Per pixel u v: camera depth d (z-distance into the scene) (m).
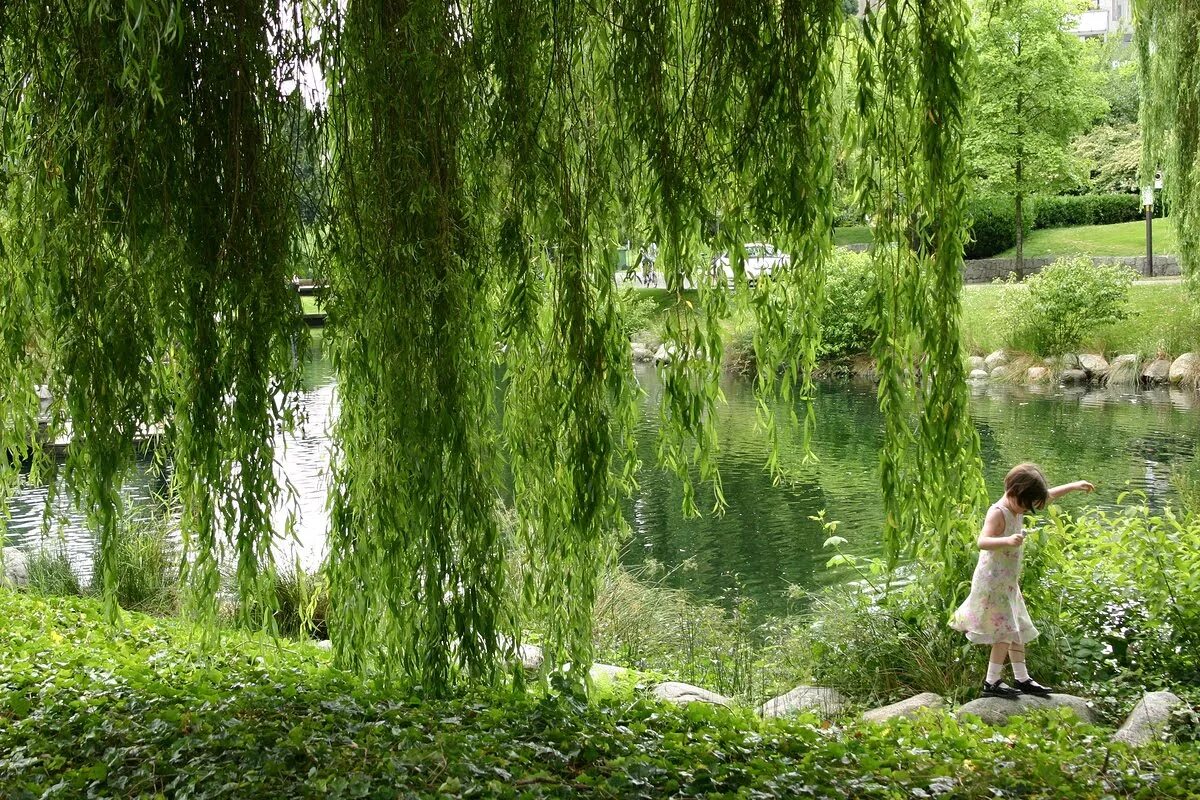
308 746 4.05
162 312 4.33
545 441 4.86
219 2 4.34
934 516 4.86
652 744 4.52
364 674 5.24
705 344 4.82
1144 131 12.30
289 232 4.57
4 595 7.58
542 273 4.88
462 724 4.58
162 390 4.64
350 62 4.54
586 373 4.66
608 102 4.72
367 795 3.62
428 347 4.59
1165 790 4.09
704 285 4.78
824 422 20.19
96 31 4.13
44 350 4.80
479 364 4.92
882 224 4.70
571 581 4.96
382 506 4.73
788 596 9.71
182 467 4.74
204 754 3.97
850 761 4.42
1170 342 22.31
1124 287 23.41
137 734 4.26
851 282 26.55
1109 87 39.00
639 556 11.26
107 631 6.56
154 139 4.24
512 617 5.07
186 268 4.37
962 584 6.25
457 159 4.65
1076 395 21.42
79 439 4.41
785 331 4.84
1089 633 6.34
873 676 6.34
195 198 4.41
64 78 4.26
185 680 5.45
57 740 4.21
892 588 6.93
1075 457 15.01
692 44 4.70
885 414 4.74
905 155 4.65
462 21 4.61
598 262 4.75
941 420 4.67
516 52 4.54
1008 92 28.31
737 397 23.81
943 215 4.59
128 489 9.19
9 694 4.86
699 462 4.86
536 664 6.37
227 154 4.43
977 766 4.36
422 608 4.92
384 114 4.47
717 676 6.99
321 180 4.75
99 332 4.28
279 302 4.51
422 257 4.54
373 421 4.71
